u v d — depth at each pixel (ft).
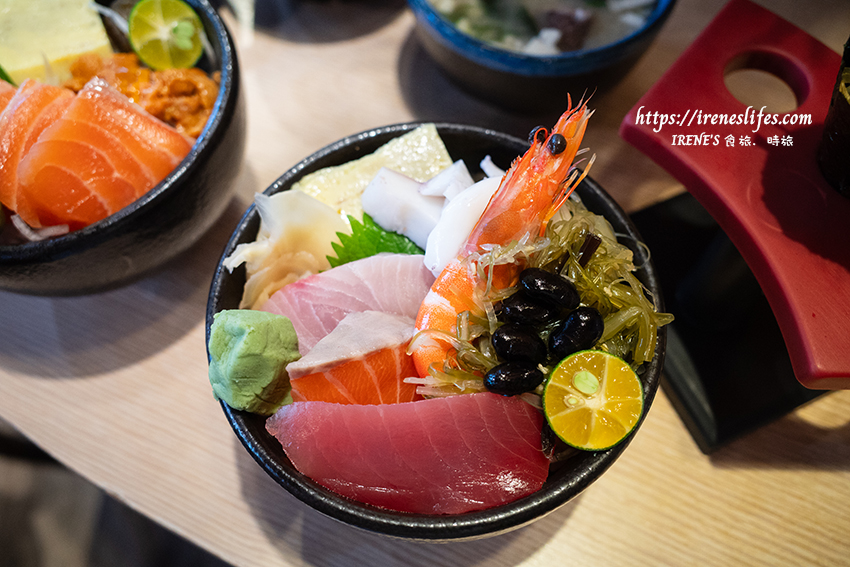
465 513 0.73
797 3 1.25
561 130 0.82
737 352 0.99
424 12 1.05
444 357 0.82
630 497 0.92
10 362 1.04
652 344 0.79
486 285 0.82
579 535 0.90
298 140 1.22
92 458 0.97
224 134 0.94
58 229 0.96
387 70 1.29
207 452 0.97
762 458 0.94
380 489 0.76
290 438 0.77
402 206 0.93
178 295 1.09
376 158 0.98
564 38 1.21
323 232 0.94
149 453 0.97
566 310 0.79
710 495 0.92
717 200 0.87
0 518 1.44
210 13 1.04
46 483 1.48
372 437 0.76
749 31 0.99
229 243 0.88
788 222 0.84
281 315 0.84
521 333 0.76
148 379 1.03
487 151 0.98
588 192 0.89
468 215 0.85
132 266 0.94
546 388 0.75
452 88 1.26
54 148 0.92
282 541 0.91
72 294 0.95
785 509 0.91
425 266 0.90
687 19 1.29
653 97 0.95
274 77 1.28
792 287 0.81
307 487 0.72
